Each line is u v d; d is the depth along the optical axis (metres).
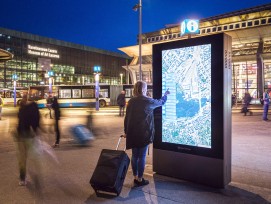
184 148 5.47
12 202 4.64
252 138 10.66
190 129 5.38
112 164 4.76
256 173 6.11
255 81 41.19
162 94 5.77
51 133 12.64
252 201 4.50
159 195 4.80
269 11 43.59
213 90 5.01
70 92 36.81
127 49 55.25
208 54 5.07
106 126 15.35
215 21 48.34
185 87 5.41
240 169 6.42
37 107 5.76
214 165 5.07
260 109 27.81
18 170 6.48
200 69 5.19
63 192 5.04
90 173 6.14
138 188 5.14
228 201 4.51
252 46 43.16
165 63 5.70
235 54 44.34
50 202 4.62
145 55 54.56
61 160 7.32
